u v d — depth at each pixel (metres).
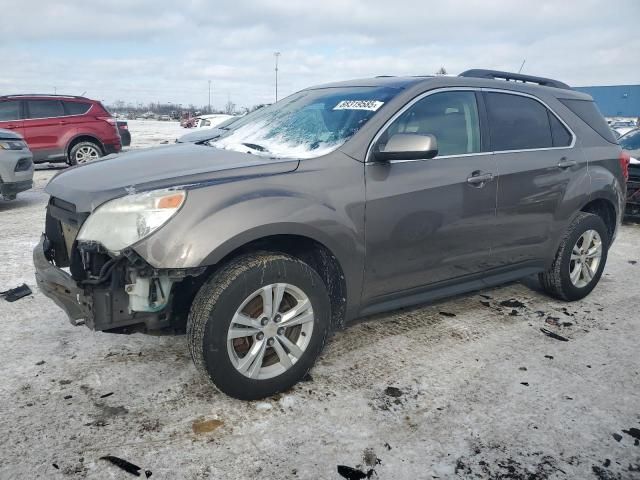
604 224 4.41
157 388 2.89
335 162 2.96
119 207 2.49
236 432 2.52
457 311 4.12
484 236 3.60
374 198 3.02
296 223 2.70
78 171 3.09
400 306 3.36
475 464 2.34
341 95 3.62
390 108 3.23
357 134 3.09
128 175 2.82
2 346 3.35
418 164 3.25
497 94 3.80
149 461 2.31
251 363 2.71
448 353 3.38
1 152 7.54
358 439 2.49
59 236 3.11
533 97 4.04
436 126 3.41
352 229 2.94
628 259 5.92
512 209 3.71
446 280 3.55
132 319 2.59
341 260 2.94
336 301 3.09
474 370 3.17
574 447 2.47
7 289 4.35
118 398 2.78
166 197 2.49
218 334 2.56
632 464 2.36
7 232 6.41
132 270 2.49
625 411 2.78
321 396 2.84
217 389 2.73
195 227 2.48
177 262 2.44
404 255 3.22
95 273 2.57
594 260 4.44
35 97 12.29
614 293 4.70
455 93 3.57
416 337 3.61
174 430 2.52
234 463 2.31
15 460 2.29
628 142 8.68
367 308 3.24
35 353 3.26
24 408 2.67
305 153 3.09
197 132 4.61
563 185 4.02
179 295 2.75
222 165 2.88
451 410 2.74
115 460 2.30
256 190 2.68
